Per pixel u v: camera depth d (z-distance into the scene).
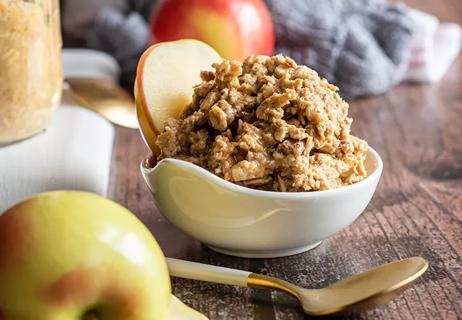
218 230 0.49
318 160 0.48
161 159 0.50
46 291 0.41
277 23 0.78
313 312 0.44
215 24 0.73
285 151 0.48
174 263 0.48
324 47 0.78
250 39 0.74
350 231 0.54
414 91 0.84
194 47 0.54
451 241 0.53
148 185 0.50
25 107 0.59
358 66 0.78
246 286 0.47
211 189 0.47
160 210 0.51
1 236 0.41
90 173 0.57
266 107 0.48
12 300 0.41
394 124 0.75
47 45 0.61
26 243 0.41
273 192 0.47
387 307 0.46
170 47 0.53
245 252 0.50
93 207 0.42
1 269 0.41
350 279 0.46
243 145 0.47
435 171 0.64
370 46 0.79
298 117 0.49
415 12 0.87
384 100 0.81
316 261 0.50
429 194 0.60
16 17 0.58
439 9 1.10
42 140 0.61
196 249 0.52
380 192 0.60
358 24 0.81
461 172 0.64
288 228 0.48
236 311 0.46
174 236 0.54
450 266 0.50
